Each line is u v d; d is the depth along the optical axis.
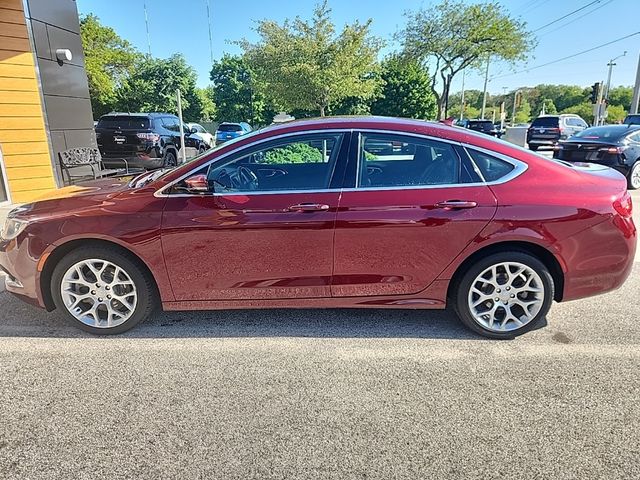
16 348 3.14
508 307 3.22
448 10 23.00
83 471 2.05
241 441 2.24
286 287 3.20
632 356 3.00
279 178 3.36
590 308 3.74
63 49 8.27
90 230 3.06
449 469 2.06
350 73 15.73
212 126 43.56
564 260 3.08
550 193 3.03
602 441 2.23
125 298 3.25
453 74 24.86
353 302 3.25
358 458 2.13
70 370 2.87
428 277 3.16
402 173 3.10
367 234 3.05
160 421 2.39
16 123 7.53
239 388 2.68
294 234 3.05
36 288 3.22
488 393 2.62
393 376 2.79
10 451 2.17
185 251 3.10
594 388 2.65
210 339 3.26
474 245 3.05
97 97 34.81
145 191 3.12
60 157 8.19
